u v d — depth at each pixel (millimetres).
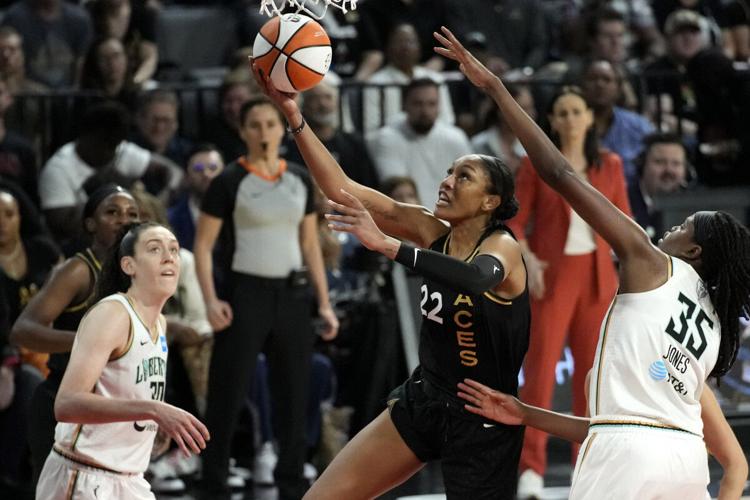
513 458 11016
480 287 9805
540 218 16312
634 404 9781
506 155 20781
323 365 18047
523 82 22375
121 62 21406
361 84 21734
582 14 26094
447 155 20984
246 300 16359
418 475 18047
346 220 9531
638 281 9930
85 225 13008
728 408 19328
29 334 12445
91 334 10461
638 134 21641
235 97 20734
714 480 17391
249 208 16344
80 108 20922
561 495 16312
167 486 16359
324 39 10969
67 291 12688
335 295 18953
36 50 23172
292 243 16672
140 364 10750
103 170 18953
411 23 25375
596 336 16406
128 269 10906
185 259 17516
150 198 16875
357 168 20766
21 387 16281
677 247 10328
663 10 28797
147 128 20719
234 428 16406
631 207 20000
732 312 10203
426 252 9688
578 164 16188
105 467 10734
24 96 20688
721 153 23016
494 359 10805
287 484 16766
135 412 9867
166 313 17375
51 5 23391
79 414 10055
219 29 26859
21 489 16312
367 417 18641
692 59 23266
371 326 18641
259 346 16406
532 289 16172
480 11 25750
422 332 11125
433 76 23422
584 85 21328
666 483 9688
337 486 11062
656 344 9781
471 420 10820
